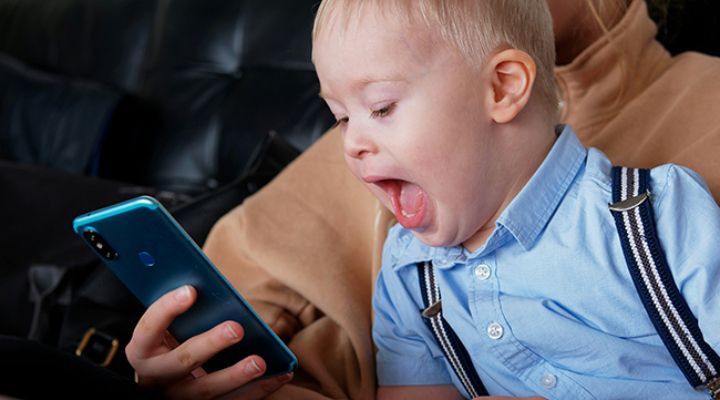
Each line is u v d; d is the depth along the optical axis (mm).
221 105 2035
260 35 2018
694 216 802
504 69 819
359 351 1013
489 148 829
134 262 834
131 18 2281
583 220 841
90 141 2094
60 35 2393
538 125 860
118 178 2133
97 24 2332
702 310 772
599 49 1018
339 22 810
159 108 2113
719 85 985
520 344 857
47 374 754
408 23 790
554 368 853
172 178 2057
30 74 2295
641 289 800
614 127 1018
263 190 1187
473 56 807
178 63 2119
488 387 909
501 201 860
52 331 1434
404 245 957
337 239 1110
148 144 2109
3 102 2268
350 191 1145
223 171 1991
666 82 1021
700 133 966
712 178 929
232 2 2086
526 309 851
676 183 819
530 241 849
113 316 1251
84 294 1303
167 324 849
